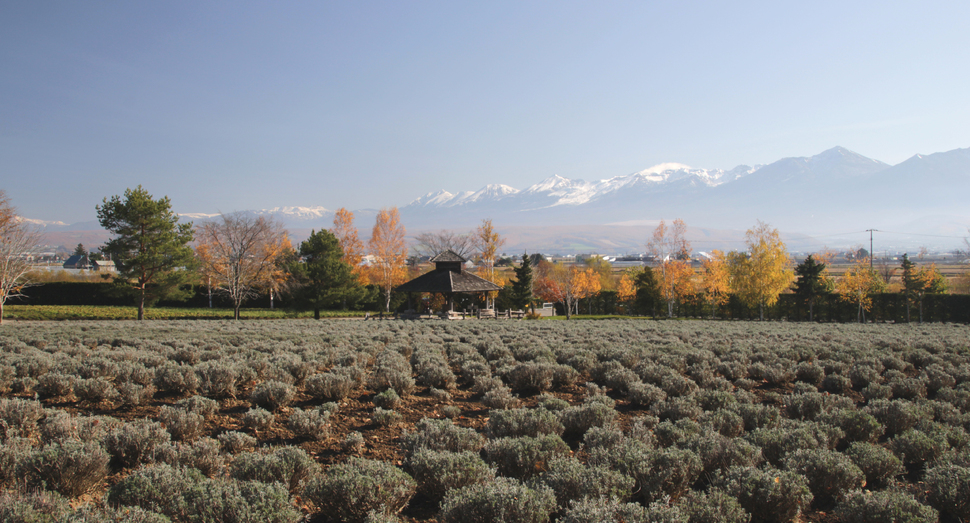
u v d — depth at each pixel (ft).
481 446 24.43
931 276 185.88
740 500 18.80
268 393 32.58
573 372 43.83
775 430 25.94
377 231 193.67
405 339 71.82
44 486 17.07
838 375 45.14
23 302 177.17
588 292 221.25
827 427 27.02
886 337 85.10
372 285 203.21
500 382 39.29
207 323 117.19
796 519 18.90
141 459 21.81
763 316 207.21
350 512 17.26
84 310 152.46
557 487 18.63
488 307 189.98
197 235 175.52
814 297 198.70
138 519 14.40
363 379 39.99
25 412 25.50
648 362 49.16
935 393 42.93
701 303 213.25
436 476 19.45
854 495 18.56
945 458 22.56
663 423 27.12
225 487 16.46
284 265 178.50
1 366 36.01
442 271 156.35
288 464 19.88
